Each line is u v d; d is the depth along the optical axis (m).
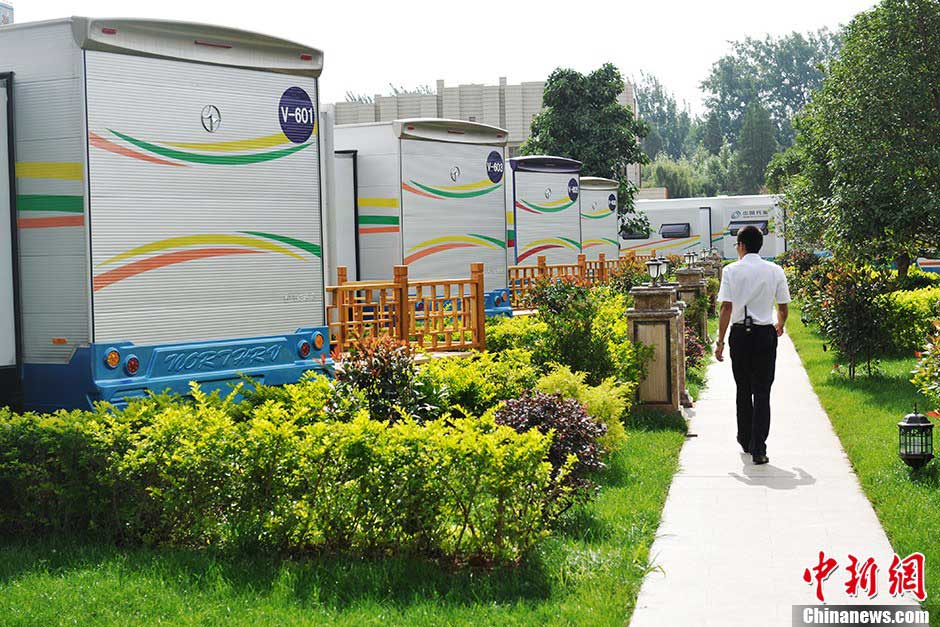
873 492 7.66
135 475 6.67
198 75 9.17
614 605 5.39
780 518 7.16
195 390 7.66
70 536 6.78
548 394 7.79
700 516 7.27
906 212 14.84
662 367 10.91
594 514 7.11
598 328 10.95
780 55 107.81
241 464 6.43
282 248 9.91
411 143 14.62
